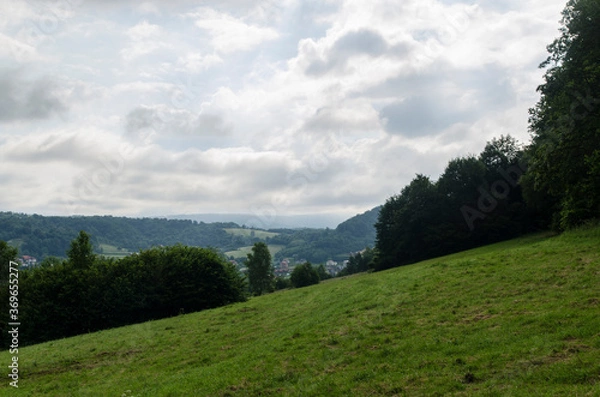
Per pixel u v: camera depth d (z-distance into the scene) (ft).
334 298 97.66
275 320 90.27
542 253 94.12
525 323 51.72
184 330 99.40
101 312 182.80
